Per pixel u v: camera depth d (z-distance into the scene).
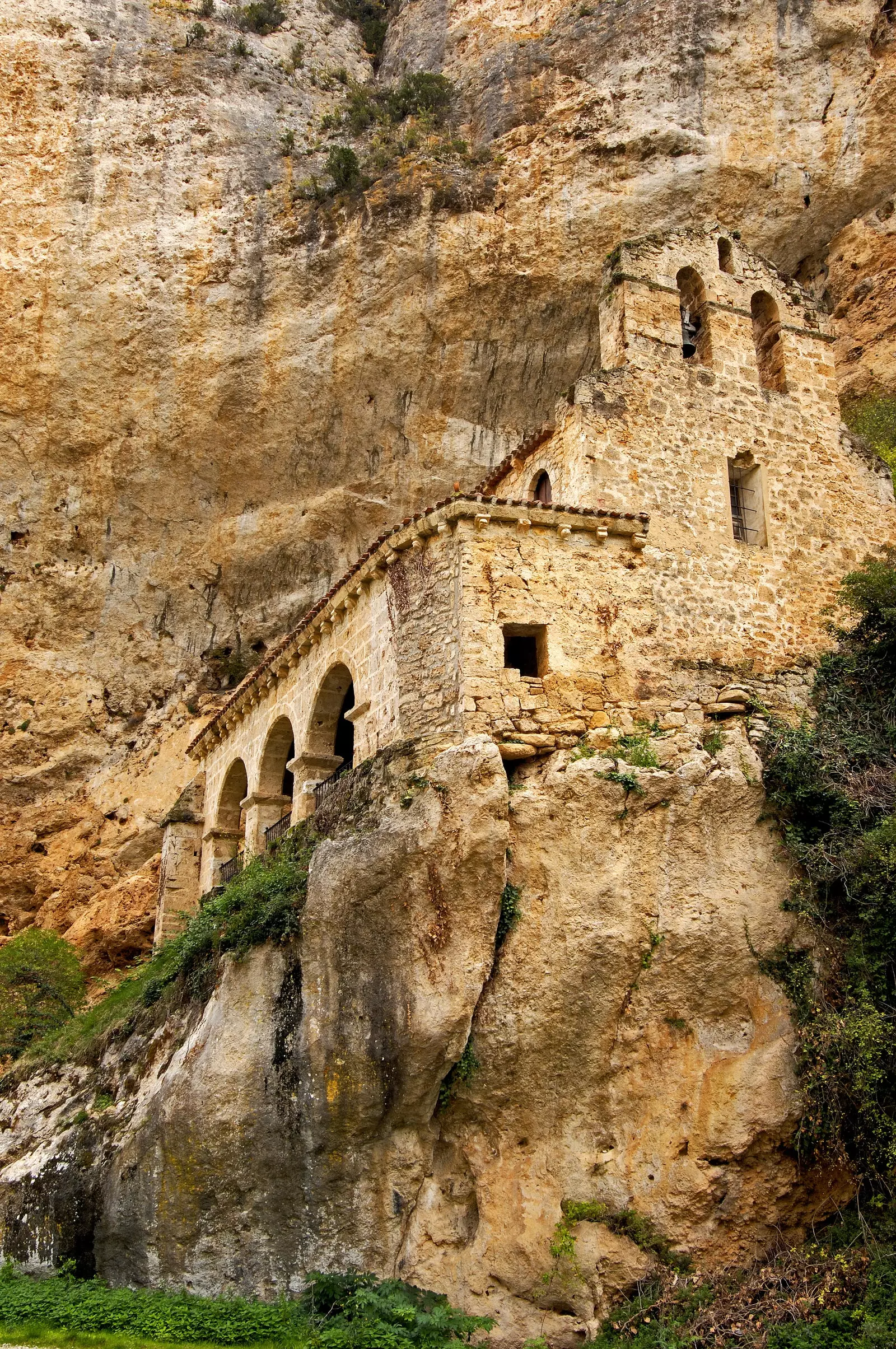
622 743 14.49
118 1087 14.84
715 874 14.07
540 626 14.99
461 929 12.92
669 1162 13.31
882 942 13.88
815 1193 13.69
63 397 27.44
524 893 13.43
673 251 18.61
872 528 18.55
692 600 16.33
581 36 29.28
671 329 18.00
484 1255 12.72
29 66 29.92
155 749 28.11
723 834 14.27
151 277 27.95
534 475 18.14
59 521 27.95
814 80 26.77
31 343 27.33
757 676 16.41
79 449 27.69
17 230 27.97
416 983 12.77
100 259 27.89
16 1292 12.59
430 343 26.94
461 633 14.53
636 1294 12.96
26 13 30.86
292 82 33.09
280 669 21.23
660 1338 12.23
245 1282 12.38
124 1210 12.87
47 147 28.98
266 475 28.02
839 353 26.20
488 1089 13.07
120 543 28.36
